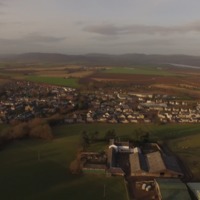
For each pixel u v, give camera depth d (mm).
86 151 147750
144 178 121812
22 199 104125
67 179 119438
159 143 162750
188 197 101312
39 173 124438
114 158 138500
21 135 165500
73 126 193375
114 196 107312
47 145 156750
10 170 126688
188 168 132125
